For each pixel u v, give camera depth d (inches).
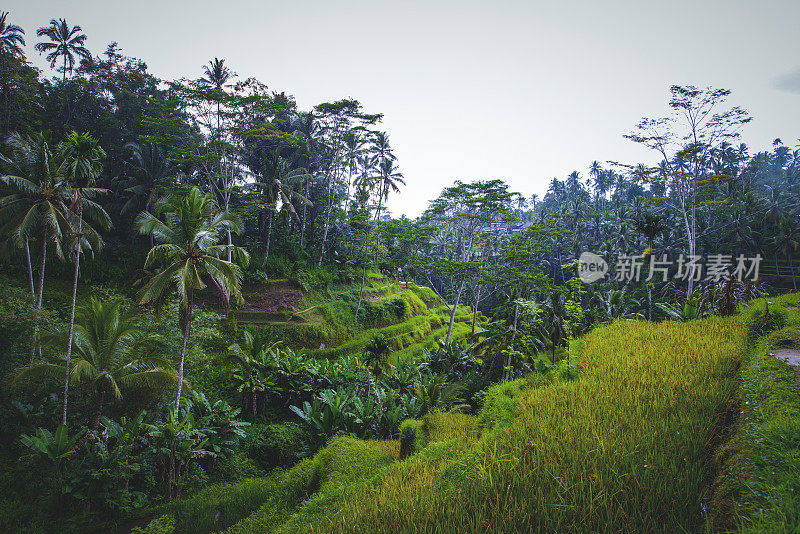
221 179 1318.9
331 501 284.5
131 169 1316.4
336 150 1648.6
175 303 784.9
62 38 1448.1
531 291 1513.3
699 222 1924.2
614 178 3580.2
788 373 219.6
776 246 1844.2
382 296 1598.2
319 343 1107.9
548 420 219.8
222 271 593.3
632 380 272.8
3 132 1005.8
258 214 1476.4
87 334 533.3
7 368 554.6
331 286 1439.5
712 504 122.9
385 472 275.1
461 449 279.0
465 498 161.9
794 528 96.3
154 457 558.6
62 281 1022.4
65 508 486.9
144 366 569.0
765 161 3287.4
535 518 137.0
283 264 1375.5
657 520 123.8
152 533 458.6
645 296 1744.6
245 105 1184.2
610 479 145.2
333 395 732.0
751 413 175.3
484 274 1493.6
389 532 156.7
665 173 1396.4
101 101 1350.9
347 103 1480.1
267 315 1127.0
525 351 960.3
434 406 716.7
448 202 1604.3
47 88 1242.6
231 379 839.7
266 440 685.3
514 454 182.2
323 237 1699.1
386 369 1114.1
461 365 1035.9
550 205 3973.9
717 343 348.5
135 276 1106.7
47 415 579.2
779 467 126.9
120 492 499.2
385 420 652.7
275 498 478.9
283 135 1301.7
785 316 401.4
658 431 180.5
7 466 523.5
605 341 413.1
